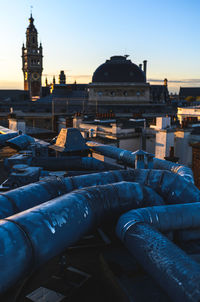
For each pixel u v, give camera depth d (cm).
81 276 641
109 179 906
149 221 679
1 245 432
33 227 496
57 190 815
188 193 842
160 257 499
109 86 7431
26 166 1090
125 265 665
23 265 459
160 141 2603
